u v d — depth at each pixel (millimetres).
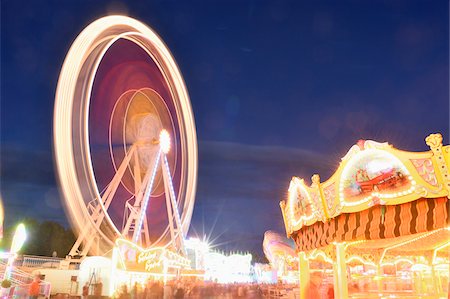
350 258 19547
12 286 18750
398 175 10250
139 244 37875
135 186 40344
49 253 66125
